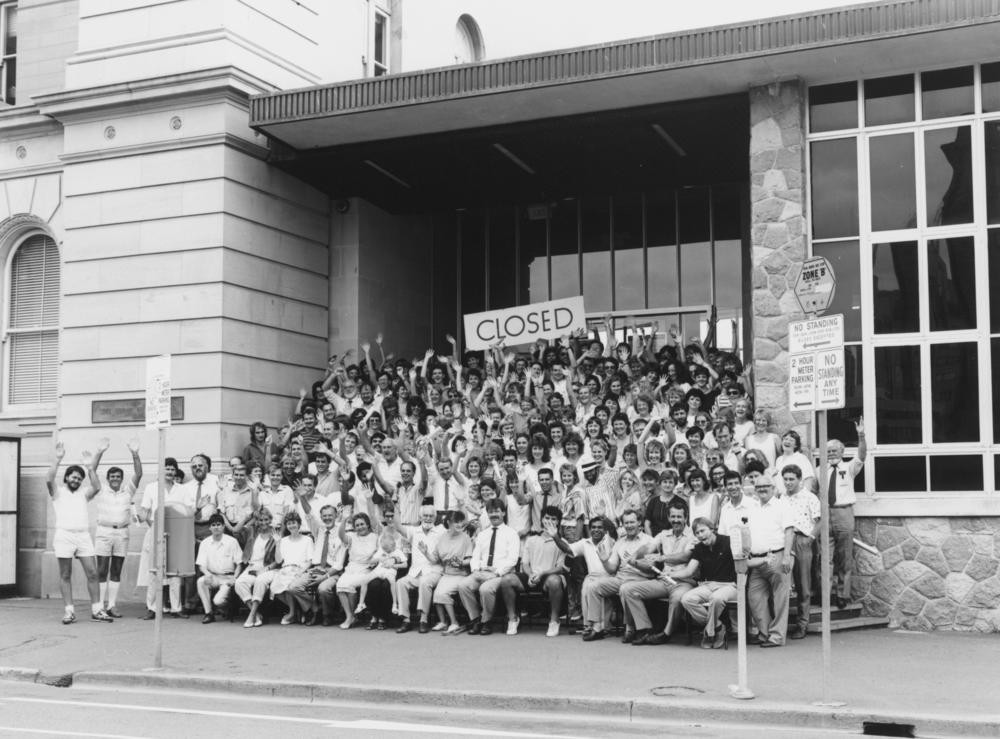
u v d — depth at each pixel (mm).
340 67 21141
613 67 15719
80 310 19000
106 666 12289
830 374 9984
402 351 21672
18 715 9914
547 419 16094
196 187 18359
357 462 16266
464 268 22766
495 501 13930
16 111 19891
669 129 17672
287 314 19531
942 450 14711
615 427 14727
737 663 11219
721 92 16328
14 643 13914
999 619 14078
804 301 12016
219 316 18000
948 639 13430
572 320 19062
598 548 13203
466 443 15758
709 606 12531
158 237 18547
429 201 21344
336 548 14883
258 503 15797
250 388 18516
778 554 12562
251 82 18547
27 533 19234
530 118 17531
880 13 14289
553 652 12477
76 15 20266
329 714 10117
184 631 14562
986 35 14180
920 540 14578
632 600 12906
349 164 19203
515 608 13805
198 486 16297
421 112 17266
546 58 16125
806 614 13289
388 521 14648
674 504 13047
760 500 12781
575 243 22062
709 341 20891
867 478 14992
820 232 15602
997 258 14727
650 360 17969
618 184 20750
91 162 19156
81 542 15625
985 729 9078
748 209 20953
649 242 21562
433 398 17797
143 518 16391
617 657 12102
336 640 13625
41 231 20188
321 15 20656
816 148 15742
